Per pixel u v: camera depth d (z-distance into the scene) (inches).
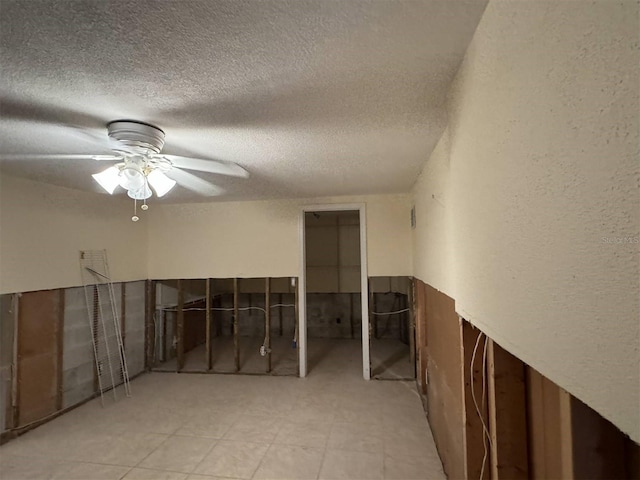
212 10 38.4
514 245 33.3
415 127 75.9
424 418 124.2
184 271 183.0
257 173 118.6
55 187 130.0
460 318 62.7
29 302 119.6
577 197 22.6
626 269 18.1
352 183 138.0
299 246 174.6
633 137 17.6
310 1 37.3
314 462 97.6
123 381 162.6
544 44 26.9
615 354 19.0
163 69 50.5
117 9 37.9
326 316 262.7
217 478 91.0
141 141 70.5
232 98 60.2
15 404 114.0
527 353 30.6
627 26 18.0
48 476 92.3
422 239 124.4
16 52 45.5
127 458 100.7
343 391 151.3
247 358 203.2
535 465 51.2
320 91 58.4
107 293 155.4
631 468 38.8
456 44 46.0
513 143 33.1
